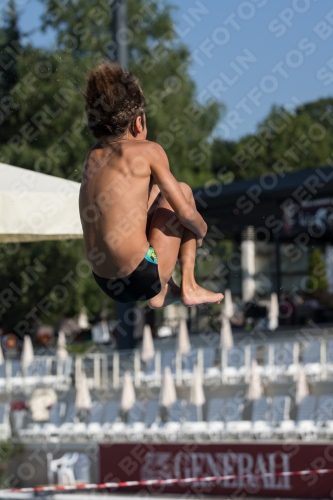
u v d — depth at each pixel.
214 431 25.09
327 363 25.95
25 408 30.02
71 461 26.55
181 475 23.50
